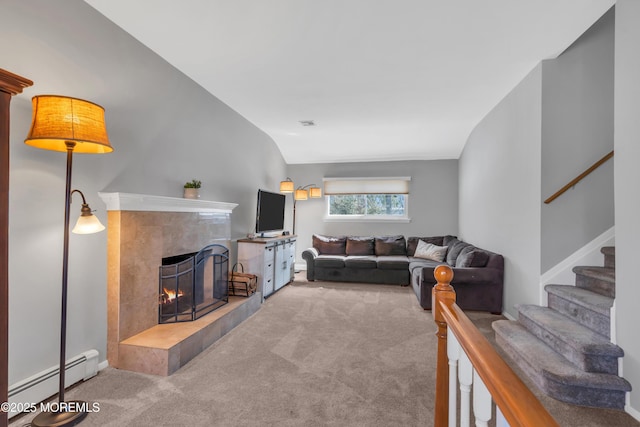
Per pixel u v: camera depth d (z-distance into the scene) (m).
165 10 2.19
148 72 2.70
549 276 2.81
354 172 6.82
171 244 2.88
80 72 2.10
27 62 1.80
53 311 1.95
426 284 3.85
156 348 2.24
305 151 6.39
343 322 3.42
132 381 2.15
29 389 1.79
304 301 4.28
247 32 2.44
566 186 2.71
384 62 2.89
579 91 2.80
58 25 1.96
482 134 4.54
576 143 2.79
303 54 2.77
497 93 3.60
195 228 3.23
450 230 6.42
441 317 1.32
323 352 2.65
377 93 3.63
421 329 3.22
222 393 2.02
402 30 2.39
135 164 2.59
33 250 1.85
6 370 1.24
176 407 1.87
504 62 2.88
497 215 3.92
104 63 2.28
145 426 1.70
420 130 5.14
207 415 1.80
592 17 2.21
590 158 2.78
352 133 5.36
